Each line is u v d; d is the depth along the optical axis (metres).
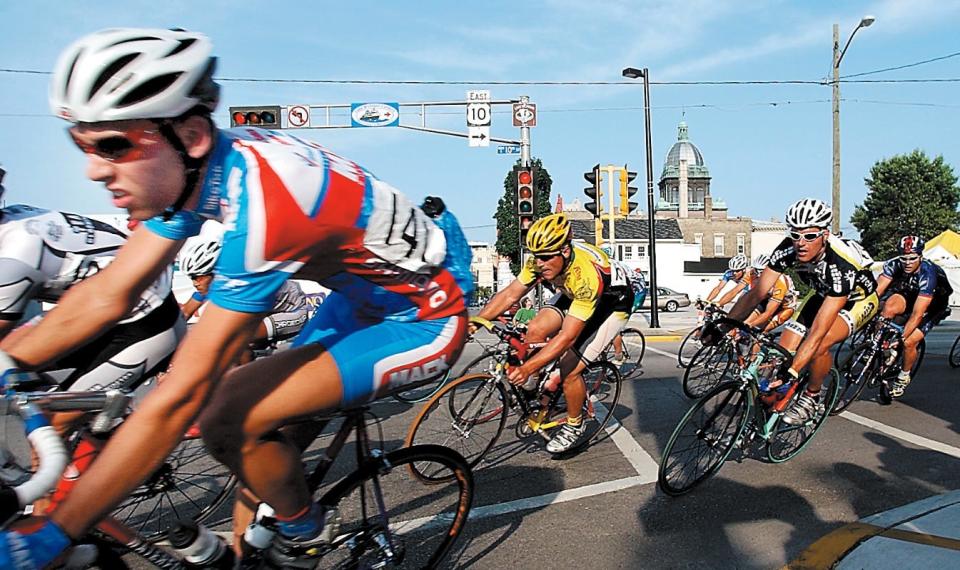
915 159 39.75
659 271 40.78
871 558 2.67
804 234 3.78
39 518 1.35
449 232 2.13
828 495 3.54
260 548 1.94
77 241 2.50
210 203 1.54
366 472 2.25
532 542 2.96
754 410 3.83
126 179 1.42
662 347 11.03
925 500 3.44
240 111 13.80
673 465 3.47
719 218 53.31
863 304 4.32
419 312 2.00
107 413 1.68
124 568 1.82
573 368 4.20
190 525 1.86
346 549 2.21
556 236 3.59
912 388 6.71
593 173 13.94
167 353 2.64
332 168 1.67
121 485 1.41
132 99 1.32
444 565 2.73
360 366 1.87
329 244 1.66
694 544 2.93
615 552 2.86
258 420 1.74
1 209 2.39
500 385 4.12
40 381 2.07
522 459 4.22
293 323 5.00
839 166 19.27
